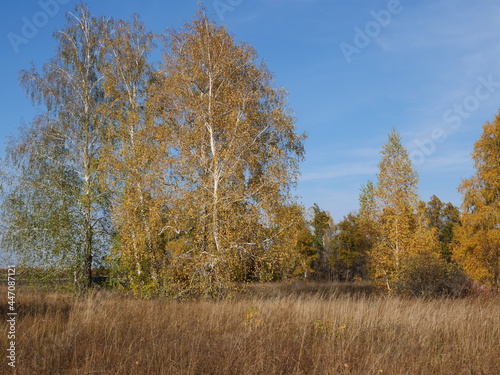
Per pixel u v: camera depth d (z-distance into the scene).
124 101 19.08
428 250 21.03
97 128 19.70
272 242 14.87
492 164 22.53
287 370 6.20
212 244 14.23
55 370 5.96
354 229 36.12
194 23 16.23
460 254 22.19
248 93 15.86
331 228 44.28
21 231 17.02
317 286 28.33
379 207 22.59
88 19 20.72
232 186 14.87
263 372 6.04
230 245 14.02
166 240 16.00
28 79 19.66
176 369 5.82
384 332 8.48
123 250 15.81
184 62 15.93
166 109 16.48
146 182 15.09
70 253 16.95
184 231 15.14
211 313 10.06
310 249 35.41
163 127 15.97
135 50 19.52
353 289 26.64
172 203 14.56
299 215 15.13
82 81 20.09
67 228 17.14
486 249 18.28
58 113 19.84
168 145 15.33
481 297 15.28
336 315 9.36
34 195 17.66
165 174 15.05
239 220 14.39
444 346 7.46
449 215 43.88
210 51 15.97
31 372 5.82
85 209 17.80
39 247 16.84
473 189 22.83
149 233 15.38
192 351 6.46
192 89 16.36
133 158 16.23
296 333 8.32
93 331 7.98
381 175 22.83
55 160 19.42
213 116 15.44
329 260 39.09
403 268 17.86
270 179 14.73
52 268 16.61
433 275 16.59
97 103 20.16
